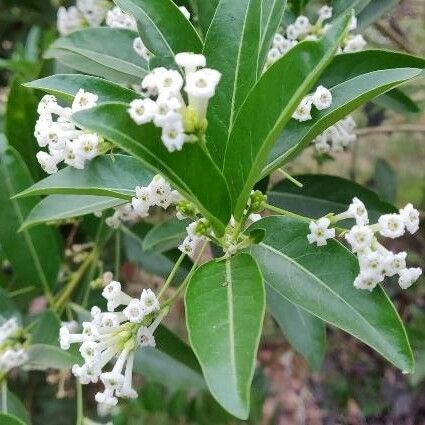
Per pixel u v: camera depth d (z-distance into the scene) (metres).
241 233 0.31
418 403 0.72
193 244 0.31
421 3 0.67
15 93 0.47
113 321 0.31
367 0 0.43
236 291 0.26
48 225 0.47
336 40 0.25
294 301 0.29
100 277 0.48
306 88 0.24
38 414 0.72
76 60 0.42
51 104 0.32
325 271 0.30
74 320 0.47
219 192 0.28
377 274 0.28
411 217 0.29
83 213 0.35
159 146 0.26
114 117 0.25
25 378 0.71
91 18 0.51
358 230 0.28
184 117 0.26
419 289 0.69
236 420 0.60
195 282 0.27
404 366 0.27
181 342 0.43
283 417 0.80
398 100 0.49
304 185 0.44
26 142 0.48
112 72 0.41
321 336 0.44
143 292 0.30
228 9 0.32
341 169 0.88
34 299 0.55
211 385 0.23
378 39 0.66
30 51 0.68
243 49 0.31
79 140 0.31
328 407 0.75
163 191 0.31
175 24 0.34
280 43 0.40
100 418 0.73
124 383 0.31
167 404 0.60
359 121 0.75
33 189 0.31
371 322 0.28
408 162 0.95
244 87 0.31
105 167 0.33
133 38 0.42
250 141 0.28
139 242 0.49
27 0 0.83
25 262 0.46
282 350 0.84
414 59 0.35
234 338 0.25
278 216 0.31
